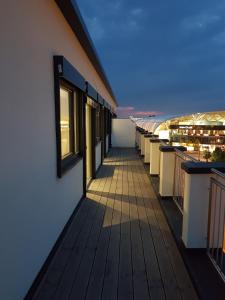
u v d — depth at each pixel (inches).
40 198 105.5
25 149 88.7
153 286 101.3
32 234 96.6
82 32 158.1
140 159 423.2
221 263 103.3
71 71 144.6
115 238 141.8
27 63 89.9
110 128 604.4
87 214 176.9
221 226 108.7
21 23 84.3
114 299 94.1
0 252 72.6
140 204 197.9
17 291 84.0
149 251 127.7
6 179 74.9
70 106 177.5
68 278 106.3
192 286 101.2
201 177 111.9
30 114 93.2
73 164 164.4
